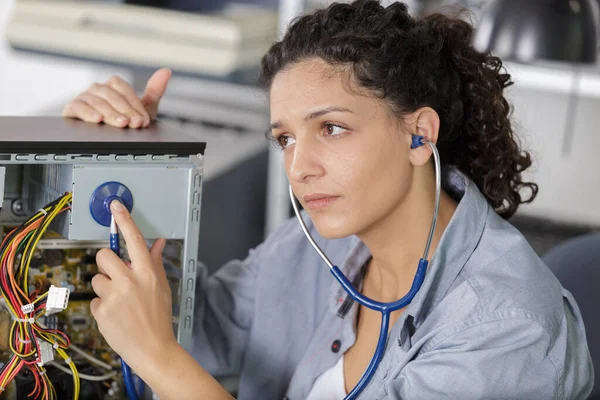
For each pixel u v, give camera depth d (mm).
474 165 1292
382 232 1202
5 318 1172
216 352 1453
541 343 1087
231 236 2924
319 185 1105
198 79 2906
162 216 1166
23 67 3822
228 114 3166
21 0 3113
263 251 1484
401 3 1171
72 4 3059
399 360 1156
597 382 1421
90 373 1253
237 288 1467
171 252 1255
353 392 1167
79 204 1113
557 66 2729
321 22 1113
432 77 1140
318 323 1415
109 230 1140
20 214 1265
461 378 1066
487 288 1117
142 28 2949
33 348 1104
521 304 1101
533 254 1184
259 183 2998
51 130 1163
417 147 1140
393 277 1260
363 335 1298
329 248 1436
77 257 1237
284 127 1133
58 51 3059
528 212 2875
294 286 1443
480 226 1195
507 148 1290
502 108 1288
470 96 1244
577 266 1477
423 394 1078
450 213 1238
